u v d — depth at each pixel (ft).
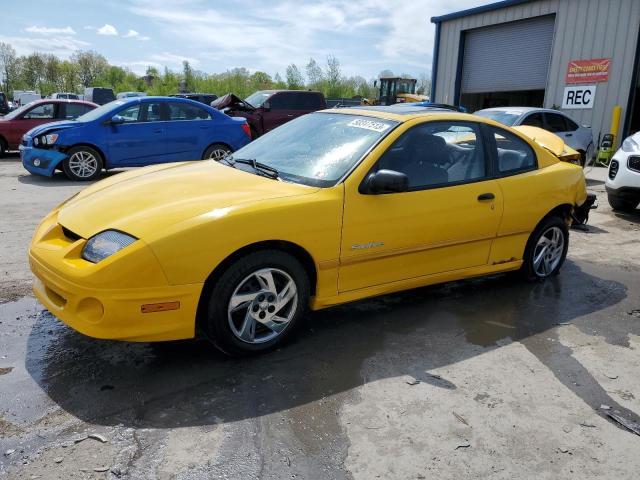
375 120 13.15
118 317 9.38
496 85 65.87
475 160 13.89
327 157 12.37
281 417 9.11
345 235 11.36
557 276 17.15
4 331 11.82
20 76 218.59
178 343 11.55
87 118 33.55
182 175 12.46
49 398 9.40
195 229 9.67
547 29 58.85
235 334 10.59
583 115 55.26
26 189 29.14
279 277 11.04
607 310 14.51
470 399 9.91
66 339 11.55
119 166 33.45
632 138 26.12
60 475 7.57
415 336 12.40
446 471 8.00
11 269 15.65
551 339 12.59
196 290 9.79
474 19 66.28
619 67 51.90
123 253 9.33
